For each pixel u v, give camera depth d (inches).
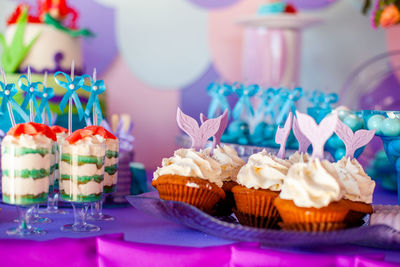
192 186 31.0
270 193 30.9
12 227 30.5
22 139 29.0
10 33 47.8
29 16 48.6
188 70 73.1
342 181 30.4
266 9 64.2
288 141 42.4
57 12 49.4
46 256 27.8
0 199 35.2
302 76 77.6
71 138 30.8
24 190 29.0
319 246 29.1
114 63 69.4
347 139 32.1
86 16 67.4
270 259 27.5
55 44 47.4
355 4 77.5
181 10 72.1
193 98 73.8
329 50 77.7
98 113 34.0
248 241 28.6
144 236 29.9
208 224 29.1
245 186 31.5
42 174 29.3
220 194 31.6
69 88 32.9
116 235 28.7
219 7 73.5
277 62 64.3
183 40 72.6
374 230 28.4
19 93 41.9
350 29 77.7
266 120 46.6
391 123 35.1
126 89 70.5
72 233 29.8
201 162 31.8
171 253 27.9
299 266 27.5
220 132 34.0
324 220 28.8
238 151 40.9
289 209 29.2
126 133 39.0
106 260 28.3
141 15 70.1
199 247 28.1
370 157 51.9
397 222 29.4
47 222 31.8
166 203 29.8
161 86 72.2
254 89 41.3
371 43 78.3
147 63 71.2
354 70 78.2
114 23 68.8
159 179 31.8
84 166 30.3
